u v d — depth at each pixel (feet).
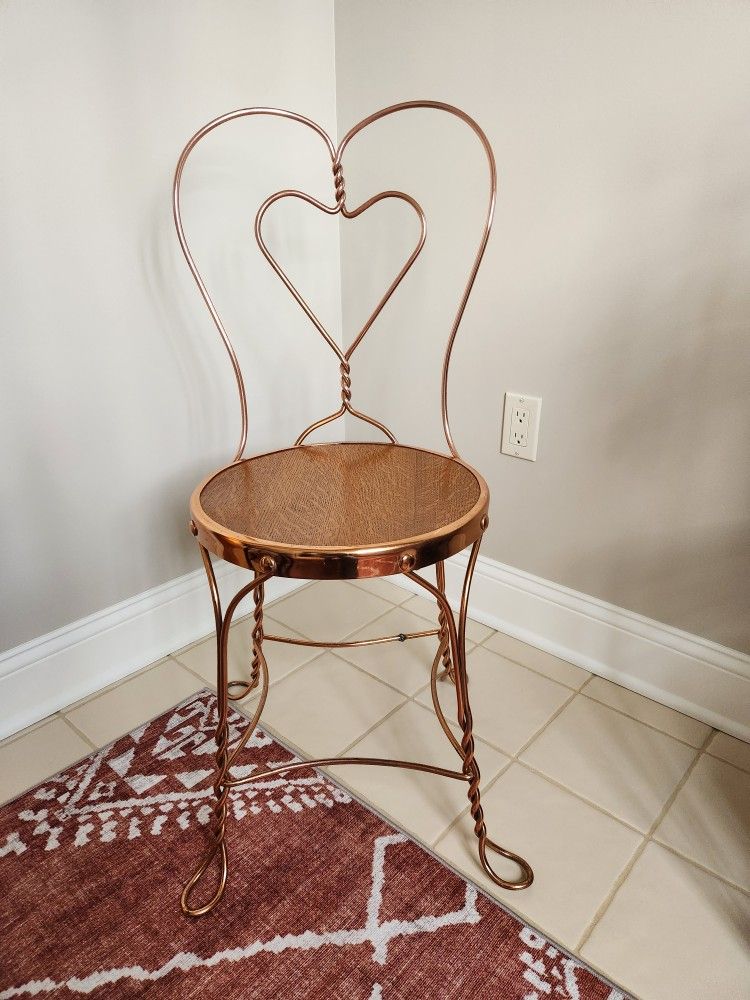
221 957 2.67
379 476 3.21
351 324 4.87
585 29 3.29
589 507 4.03
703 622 3.76
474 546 2.78
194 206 3.87
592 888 2.93
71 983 2.59
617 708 3.94
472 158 3.88
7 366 3.35
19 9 3.00
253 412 4.56
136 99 3.48
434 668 3.54
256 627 3.80
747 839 3.14
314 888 2.92
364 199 4.48
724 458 3.45
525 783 3.43
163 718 3.88
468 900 2.87
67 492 3.75
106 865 3.03
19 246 3.26
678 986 2.57
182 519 4.35
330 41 4.26
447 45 3.78
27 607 3.76
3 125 3.08
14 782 3.47
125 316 3.73
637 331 3.55
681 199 3.24
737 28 2.89
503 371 4.16
